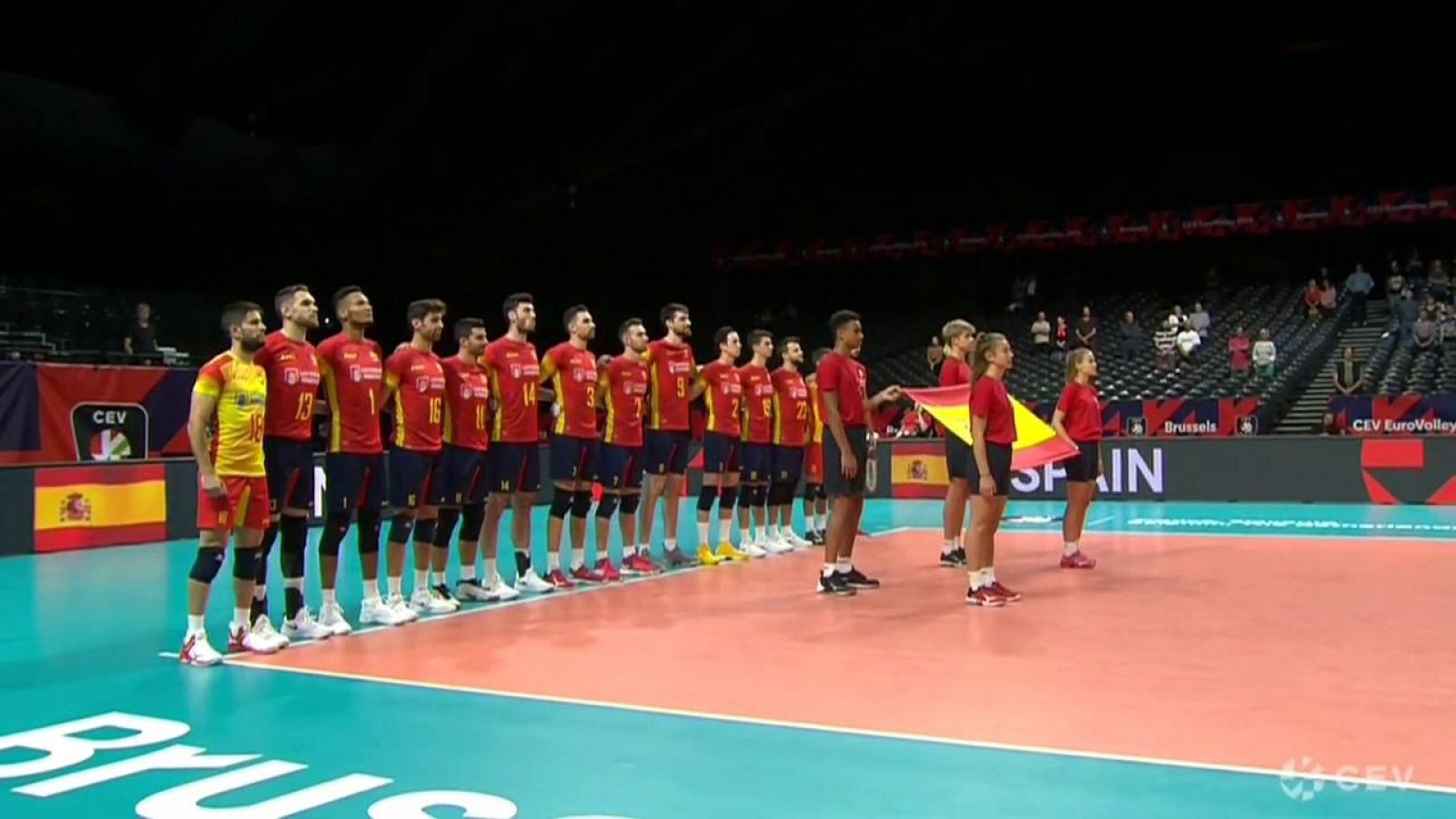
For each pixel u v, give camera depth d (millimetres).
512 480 8547
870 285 30344
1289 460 16109
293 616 6930
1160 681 5477
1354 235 25953
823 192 30125
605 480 9453
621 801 3834
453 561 10766
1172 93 26672
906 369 25359
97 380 14977
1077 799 3773
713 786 3975
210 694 5469
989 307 28922
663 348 10055
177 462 13328
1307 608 7504
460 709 5113
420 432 7684
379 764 4281
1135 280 28016
